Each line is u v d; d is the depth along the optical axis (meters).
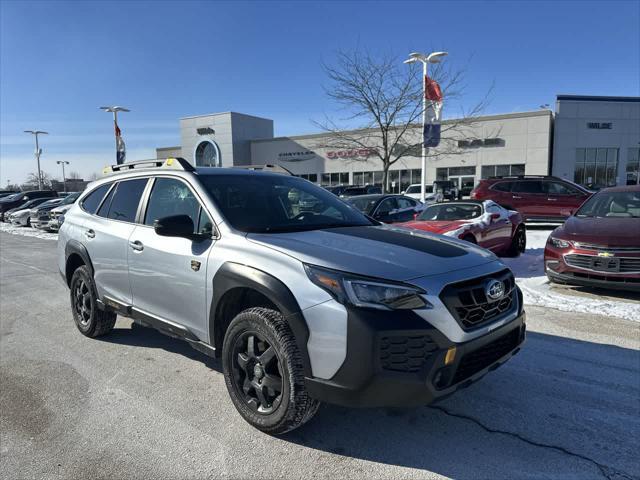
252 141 47.41
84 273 4.63
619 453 2.70
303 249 2.78
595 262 6.14
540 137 34.25
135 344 4.68
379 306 2.42
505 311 2.92
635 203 7.19
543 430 2.97
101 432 2.99
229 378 3.06
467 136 35.91
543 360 4.14
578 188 14.67
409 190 32.91
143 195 4.03
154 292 3.64
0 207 28.05
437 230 7.90
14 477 2.54
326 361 2.49
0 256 12.15
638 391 3.51
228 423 3.09
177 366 4.08
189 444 2.84
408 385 2.38
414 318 2.41
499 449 2.76
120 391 3.59
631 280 5.95
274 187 3.95
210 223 3.33
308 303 2.55
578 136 34.38
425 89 16.72
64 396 3.52
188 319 3.35
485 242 8.41
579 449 2.75
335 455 2.71
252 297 3.11
